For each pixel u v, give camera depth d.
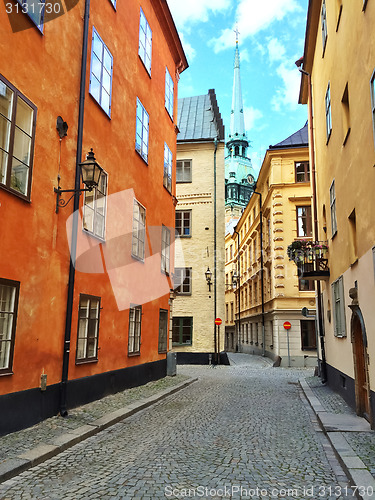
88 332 9.48
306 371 20.58
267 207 28.92
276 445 6.61
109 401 9.78
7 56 6.82
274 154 26.70
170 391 12.11
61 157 8.41
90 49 9.84
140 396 10.90
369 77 7.54
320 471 5.38
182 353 24.62
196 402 10.71
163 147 16.06
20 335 6.97
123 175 11.77
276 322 25.62
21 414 6.89
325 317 14.38
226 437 7.06
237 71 108.94
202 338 24.72
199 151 26.59
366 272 7.98
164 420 8.40
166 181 16.41
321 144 14.77
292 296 25.45
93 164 8.09
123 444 6.51
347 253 10.09
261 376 17.70
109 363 10.57
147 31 14.38
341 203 10.80
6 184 6.71
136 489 4.63
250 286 37.16
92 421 7.73
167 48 17.05
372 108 7.35
